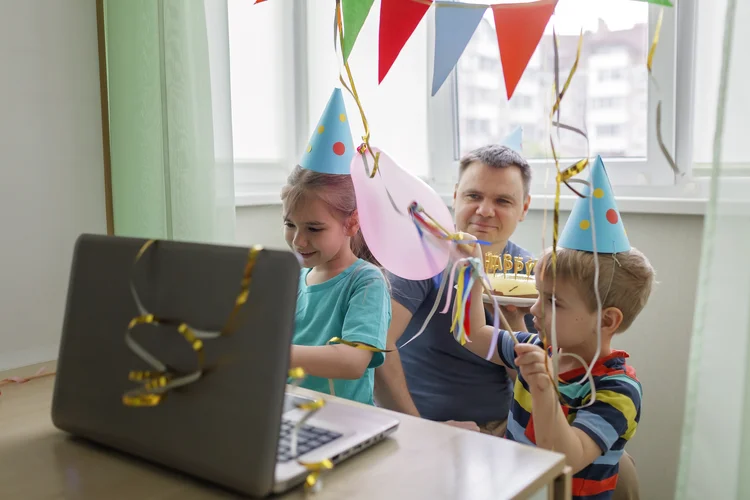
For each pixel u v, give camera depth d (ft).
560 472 2.03
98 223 3.96
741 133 2.73
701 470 2.77
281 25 5.33
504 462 2.01
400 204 3.13
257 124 5.24
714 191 2.71
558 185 2.43
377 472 1.94
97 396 2.13
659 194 5.04
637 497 3.91
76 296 2.26
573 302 3.16
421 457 2.04
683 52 4.82
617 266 3.18
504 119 5.89
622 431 3.00
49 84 3.67
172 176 3.79
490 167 4.54
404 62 6.14
